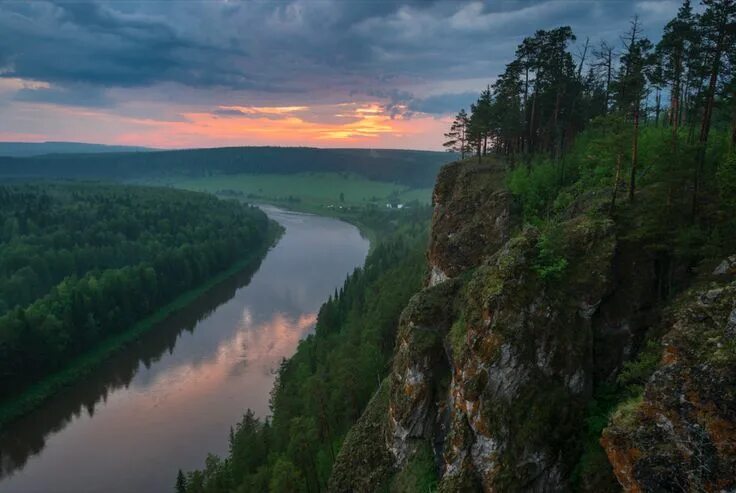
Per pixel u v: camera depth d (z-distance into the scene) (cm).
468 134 8338
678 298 3331
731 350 2317
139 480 7044
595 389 3419
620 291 3569
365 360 7194
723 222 3403
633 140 4000
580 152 5984
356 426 5247
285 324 12719
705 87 4644
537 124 7750
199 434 8019
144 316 12988
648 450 2412
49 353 9875
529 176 6059
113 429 8244
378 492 4459
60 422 8550
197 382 9750
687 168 3591
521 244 3788
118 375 10162
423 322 4609
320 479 5788
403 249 16988
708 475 2198
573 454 3231
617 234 3731
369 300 11031
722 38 3934
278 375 9775
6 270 14038
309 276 17175
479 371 3519
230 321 12975
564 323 3466
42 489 6925
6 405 8862
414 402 4381
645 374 3103
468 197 6581
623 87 4341
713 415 2244
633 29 4544
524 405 3353
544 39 6881
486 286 3747
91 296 11812
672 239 3478
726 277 3097
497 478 3294
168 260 15062
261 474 5822
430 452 4266
